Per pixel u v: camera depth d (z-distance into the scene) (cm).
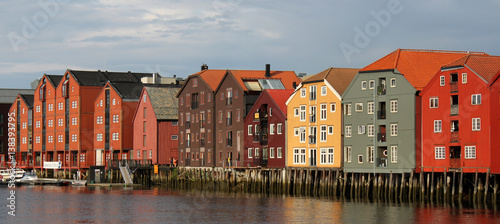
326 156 8912
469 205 7256
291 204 7694
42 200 8588
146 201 8362
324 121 8956
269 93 9819
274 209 7256
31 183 12225
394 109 8200
